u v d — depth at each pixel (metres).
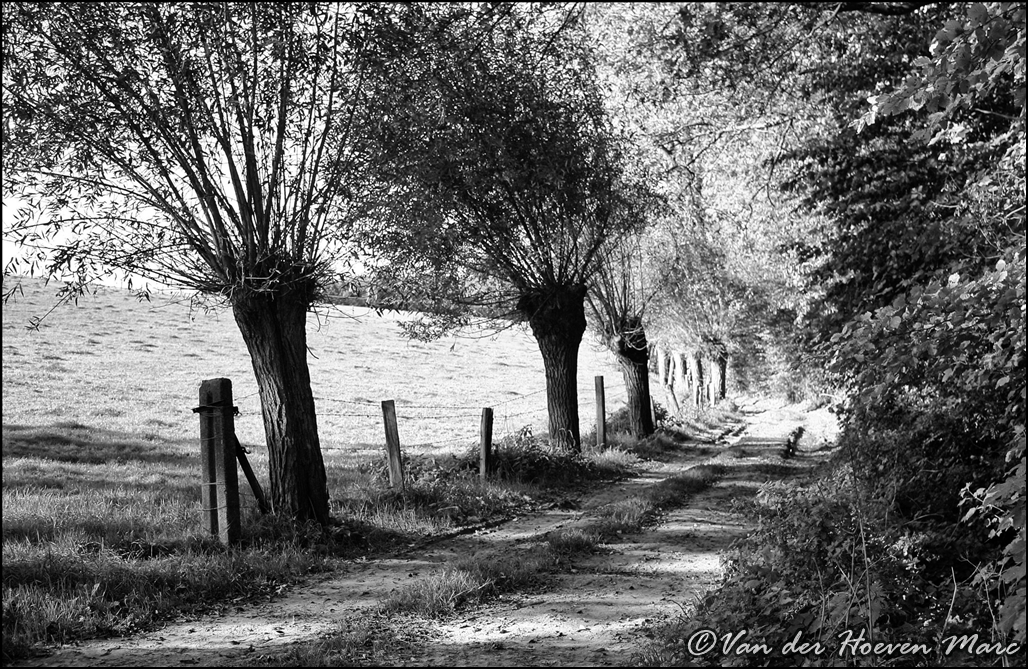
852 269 12.42
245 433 25.88
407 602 8.70
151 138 11.61
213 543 10.80
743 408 50.16
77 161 11.15
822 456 23.78
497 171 17.55
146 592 8.80
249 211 12.22
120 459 19.78
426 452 23.80
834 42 13.23
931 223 10.27
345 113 12.68
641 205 21.34
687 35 12.37
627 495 17.73
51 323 46.56
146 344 45.16
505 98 16.98
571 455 20.38
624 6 16.02
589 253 21.52
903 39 12.20
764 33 11.84
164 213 11.80
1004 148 11.26
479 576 9.45
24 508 12.50
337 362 49.31
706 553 11.34
